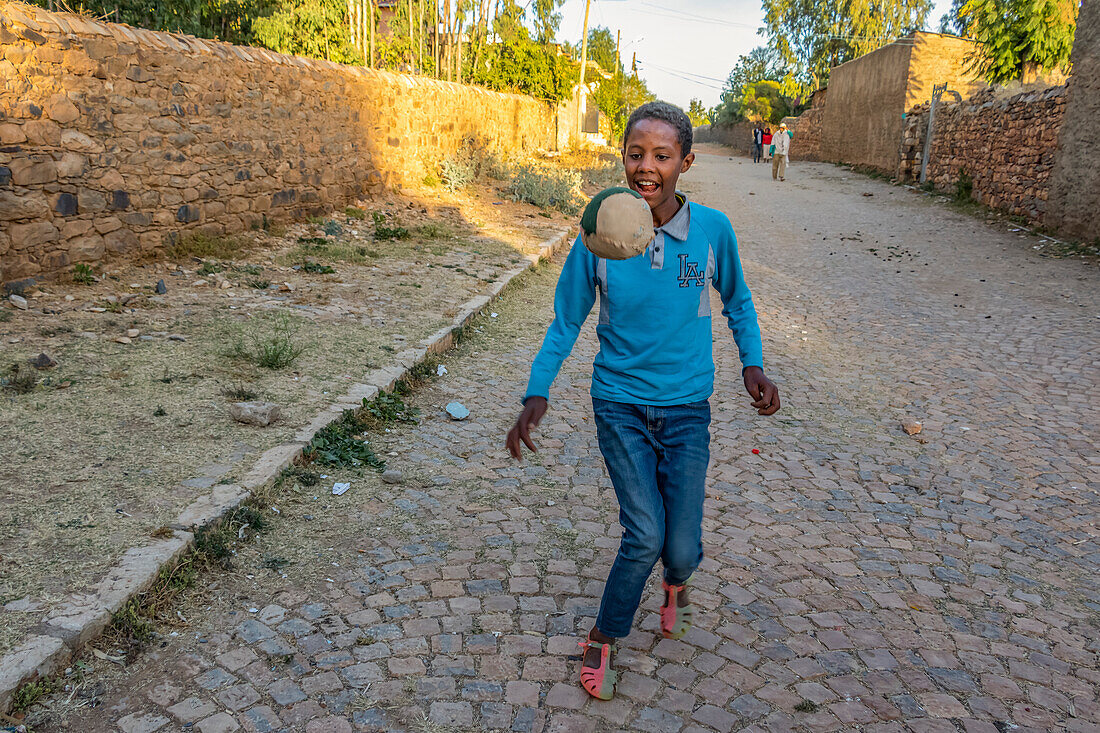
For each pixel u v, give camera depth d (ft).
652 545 7.69
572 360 21.13
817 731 7.91
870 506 13.28
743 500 13.26
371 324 20.67
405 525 11.64
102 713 7.45
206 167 26.40
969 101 58.29
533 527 11.91
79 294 20.16
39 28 19.63
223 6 33.76
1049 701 8.52
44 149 20.02
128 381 15.11
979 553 11.81
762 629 9.63
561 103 78.38
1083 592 10.84
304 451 13.16
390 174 40.86
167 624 8.82
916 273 34.60
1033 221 45.52
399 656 8.68
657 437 8.15
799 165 96.17
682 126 7.39
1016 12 60.34
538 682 8.43
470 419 16.17
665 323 7.75
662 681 8.57
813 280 33.24
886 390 19.49
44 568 9.07
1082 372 20.59
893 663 9.07
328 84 33.94
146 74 23.27
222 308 20.68
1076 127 40.40
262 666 8.33
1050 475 14.65
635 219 6.74
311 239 30.25
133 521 10.26
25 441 12.23
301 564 10.32
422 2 51.67
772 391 7.93
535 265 31.48
